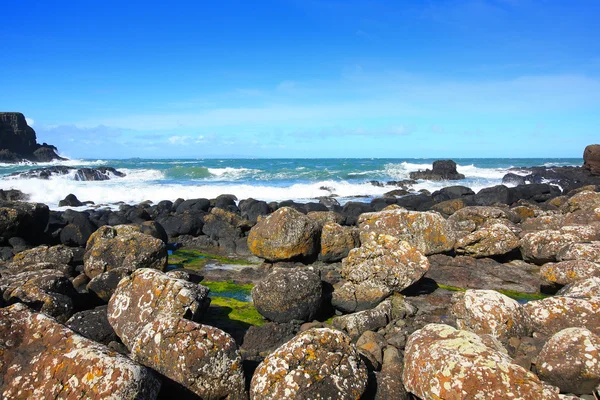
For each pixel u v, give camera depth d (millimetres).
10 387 5367
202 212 22750
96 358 5297
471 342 6035
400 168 63031
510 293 11789
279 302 9695
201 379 6000
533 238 13922
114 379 5066
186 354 6055
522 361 7266
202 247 18203
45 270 10742
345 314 10555
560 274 11031
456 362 5676
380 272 10586
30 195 31500
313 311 9875
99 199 32406
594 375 6281
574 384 6430
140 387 5156
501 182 44875
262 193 35031
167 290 8195
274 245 13984
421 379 5941
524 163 93000
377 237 11336
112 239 13180
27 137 103250
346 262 11234
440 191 31781
